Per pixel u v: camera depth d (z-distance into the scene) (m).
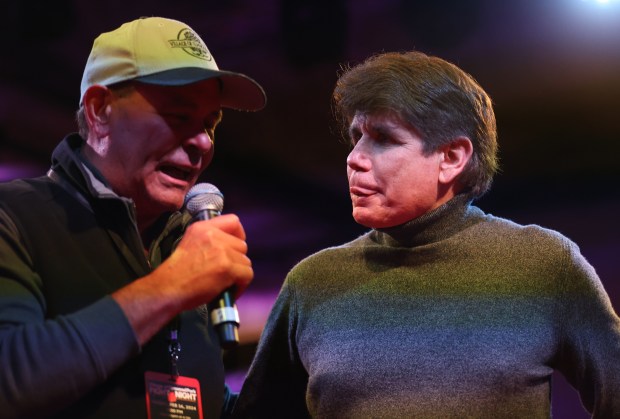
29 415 1.90
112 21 6.99
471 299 2.38
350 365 2.39
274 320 2.69
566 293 2.38
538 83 7.72
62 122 7.88
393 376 2.34
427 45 7.17
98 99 2.32
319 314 2.54
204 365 2.39
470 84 2.51
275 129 8.73
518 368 2.29
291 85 8.16
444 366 2.31
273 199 9.41
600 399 2.36
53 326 1.92
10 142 7.82
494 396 2.28
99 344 1.91
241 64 7.91
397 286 2.46
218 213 2.37
